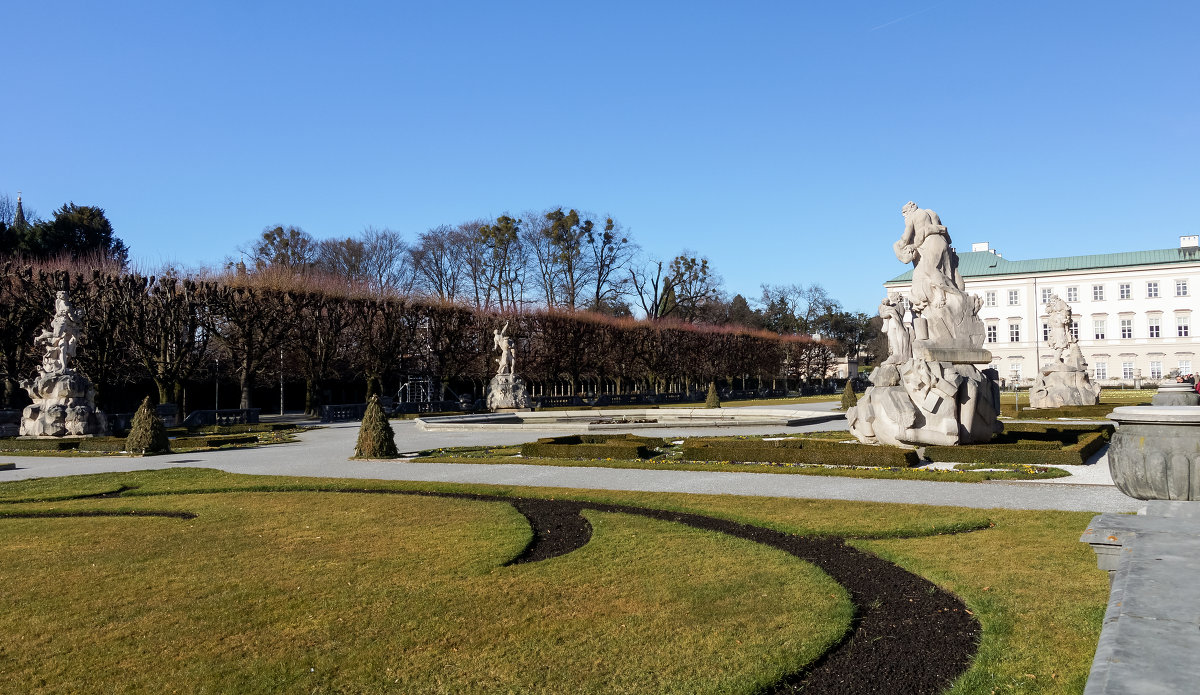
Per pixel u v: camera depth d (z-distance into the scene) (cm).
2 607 783
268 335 4209
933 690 562
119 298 3719
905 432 1803
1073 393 3622
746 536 1064
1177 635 290
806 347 8994
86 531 1178
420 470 1870
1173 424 670
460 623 709
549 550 1012
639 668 601
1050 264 9238
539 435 2850
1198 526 477
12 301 3588
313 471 1900
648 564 903
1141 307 8706
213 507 1378
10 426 3061
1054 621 666
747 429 2875
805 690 570
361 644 661
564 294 7012
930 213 1955
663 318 7181
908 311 2066
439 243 6738
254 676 598
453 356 5122
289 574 888
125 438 2608
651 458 1977
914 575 841
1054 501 1229
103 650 658
